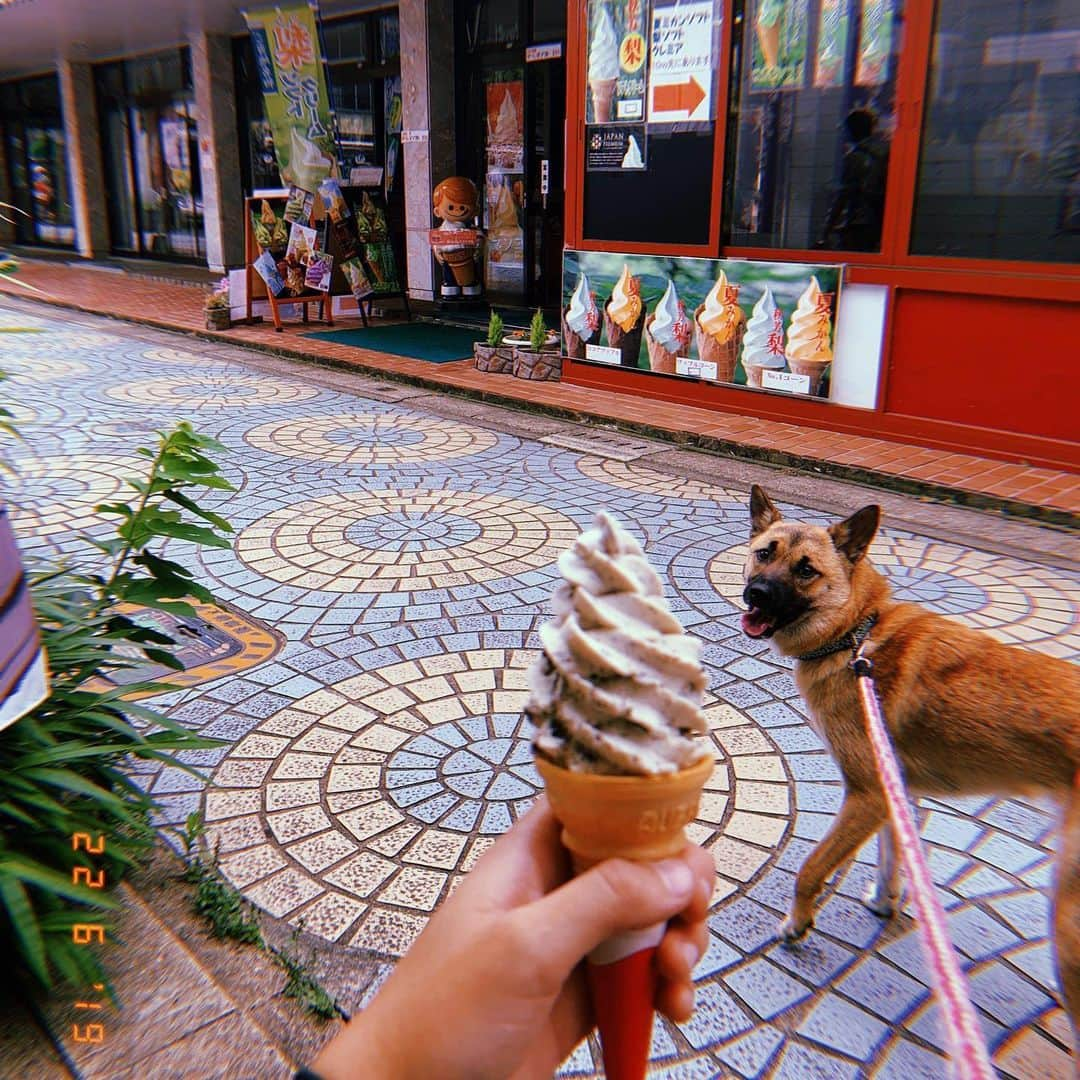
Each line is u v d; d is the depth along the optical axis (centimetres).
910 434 798
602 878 99
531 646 482
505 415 980
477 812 350
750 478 765
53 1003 252
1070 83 662
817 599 283
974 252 734
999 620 515
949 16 706
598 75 944
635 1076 110
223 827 340
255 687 441
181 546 616
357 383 1131
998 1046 254
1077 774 238
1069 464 719
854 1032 258
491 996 95
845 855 277
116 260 2430
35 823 260
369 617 515
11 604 165
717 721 418
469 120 1509
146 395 1056
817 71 786
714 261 888
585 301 1013
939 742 264
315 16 1295
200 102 1967
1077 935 224
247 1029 245
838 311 817
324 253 1413
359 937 288
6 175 2884
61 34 1931
